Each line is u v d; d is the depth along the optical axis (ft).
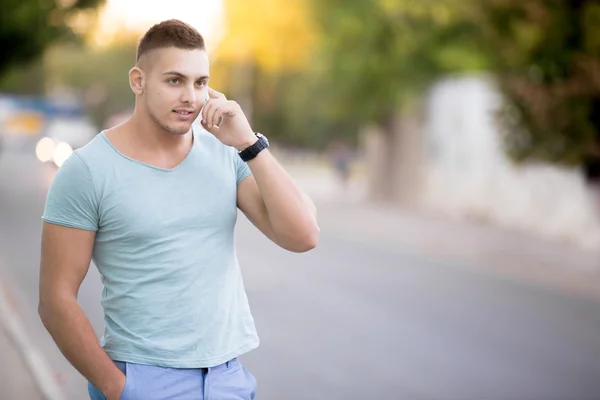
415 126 111.34
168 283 11.67
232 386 12.00
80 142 231.50
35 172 161.27
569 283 56.34
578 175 77.97
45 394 24.38
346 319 39.99
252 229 81.97
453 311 43.45
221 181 12.02
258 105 244.83
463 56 102.68
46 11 114.42
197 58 11.54
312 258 62.69
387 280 53.47
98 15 120.47
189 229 11.73
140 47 11.66
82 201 11.49
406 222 94.58
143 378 11.59
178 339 11.69
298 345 34.37
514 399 27.81
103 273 11.87
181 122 11.53
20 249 57.16
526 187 86.02
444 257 67.26
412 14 99.86
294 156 252.83
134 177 11.61
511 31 71.36
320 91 117.60
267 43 145.28
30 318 36.45
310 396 27.20
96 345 11.49
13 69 131.23
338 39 107.65
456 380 29.94
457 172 100.73
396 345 35.09
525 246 75.25
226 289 12.02
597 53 66.64
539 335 38.52
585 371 32.04
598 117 71.20
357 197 135.13
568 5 68.23
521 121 75.61
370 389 28.27
